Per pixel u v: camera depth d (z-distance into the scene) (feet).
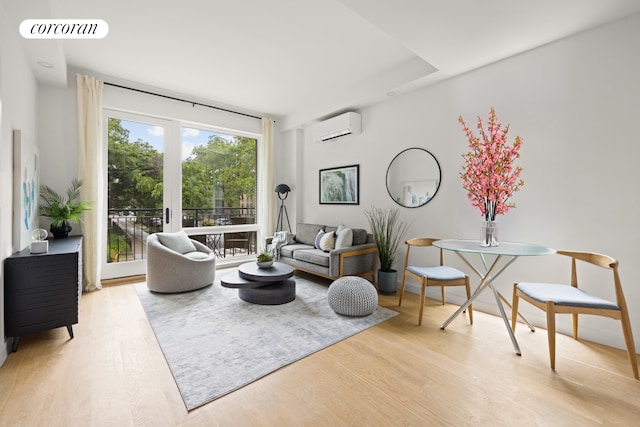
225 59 11.49
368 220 14.53
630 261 7.57
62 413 5.15
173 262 11.77
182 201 15.46
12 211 7.89
